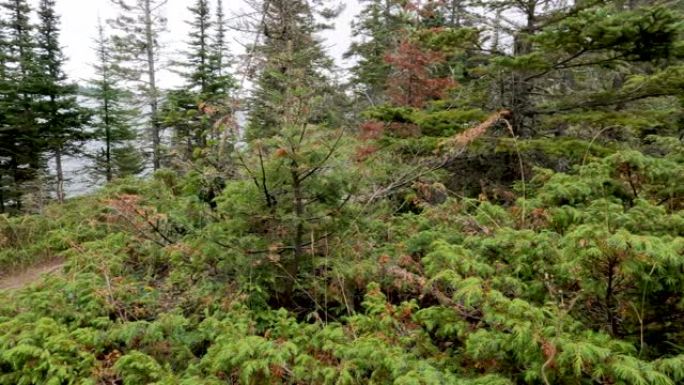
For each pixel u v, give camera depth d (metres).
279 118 4.71
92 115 21.08
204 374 3.47
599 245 2.74
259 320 4.54
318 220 4.84
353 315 4.33
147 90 20.28
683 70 6.59
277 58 7.00
